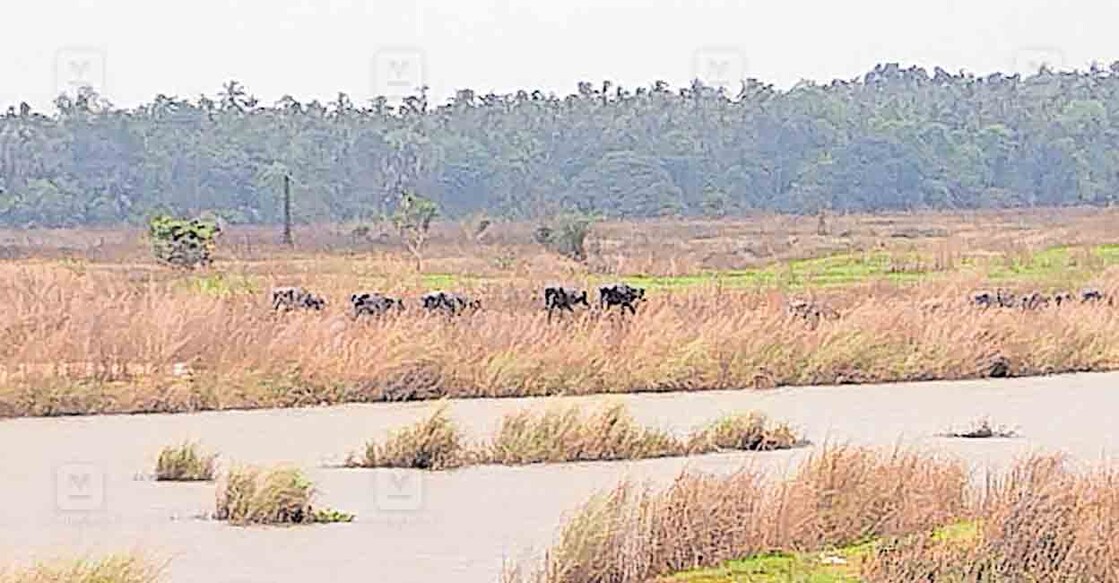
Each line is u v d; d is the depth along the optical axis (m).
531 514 39.66
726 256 171.75
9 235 183.38
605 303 82.00
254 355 67.44
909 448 43.62
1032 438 53.41
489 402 65.12
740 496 33.59
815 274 143.12
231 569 33.47
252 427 57.22
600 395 67.75
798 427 56.66
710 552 31.66
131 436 54.75
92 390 62.66
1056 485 33.56
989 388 70.94
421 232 166.12
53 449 51.69
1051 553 29.69
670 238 198.88
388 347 68.00
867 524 34.09
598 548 30.81
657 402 65.12
